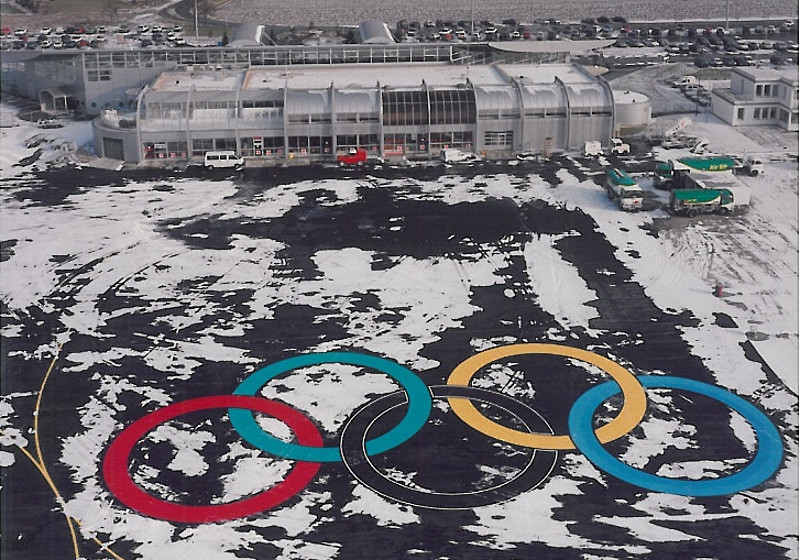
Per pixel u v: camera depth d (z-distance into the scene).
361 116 98.38
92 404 55.31
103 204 86.75
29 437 52.22
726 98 109.69
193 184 91.88
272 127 98.06
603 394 55.50
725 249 75.06
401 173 94.25
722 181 84.75
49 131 110.50
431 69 117.19
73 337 62.97
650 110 107.94
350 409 54.44
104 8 194.62
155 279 71.31
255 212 84.44
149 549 43.88
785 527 44.75
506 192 88.44
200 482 48.47
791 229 78.81
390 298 67.81
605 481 48.16
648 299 67.00
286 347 61.34
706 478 48.25
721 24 173.00
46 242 78.19
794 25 168.12
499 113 99.19
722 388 55.97
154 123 97.94
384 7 199.38
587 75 111.06
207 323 64.62
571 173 93.44
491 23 179.25
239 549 43.84
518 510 46.19
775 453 50.09
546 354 59.94
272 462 49.94
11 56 123.69
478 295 68.06
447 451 50.66
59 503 46.97
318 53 118.25
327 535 44.69
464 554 43.38
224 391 56.41
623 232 78.69
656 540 44.00
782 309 65.25
